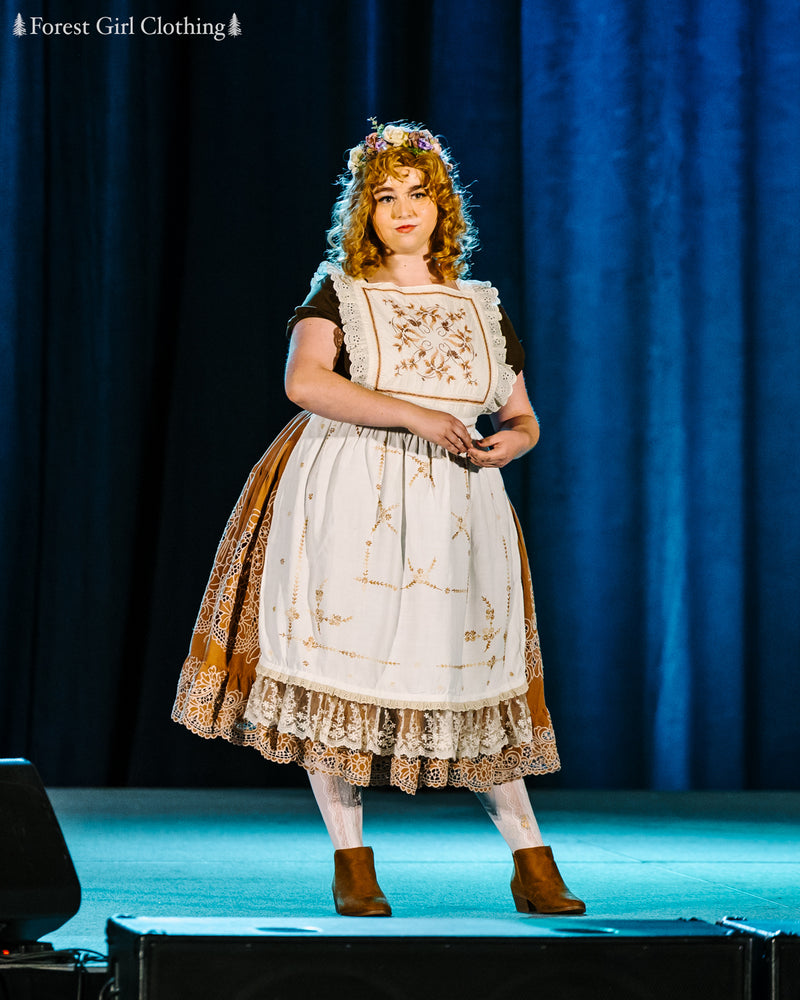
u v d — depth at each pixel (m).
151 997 2.85
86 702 9.68
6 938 3.53
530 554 10.23
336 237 5.13
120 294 9.79
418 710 4.65
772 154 10.45
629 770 10.16
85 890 5.16
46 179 9.86
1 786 3.52
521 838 4.82
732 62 10.41
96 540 9.72
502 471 10.28
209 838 6.96
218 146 10.03
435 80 10.23
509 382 5.04
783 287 10.41
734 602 10.23
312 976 2.93
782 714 10.31
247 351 9.99
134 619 9.84
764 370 10.39
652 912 4.81
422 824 7.79
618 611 10.20
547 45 10.38
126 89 9.87
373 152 5.12
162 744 9.84
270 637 4.77
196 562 9.89
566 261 10.30
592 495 10.23
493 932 3.09
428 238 5.07
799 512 10.36
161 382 9.91
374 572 4.71
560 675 10.19
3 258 9.81
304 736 4.64
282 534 4.86
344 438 4.84
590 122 10.36
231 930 3.01
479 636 4.86
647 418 10.23
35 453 9.81
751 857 6.47
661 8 10.37
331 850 6.57
